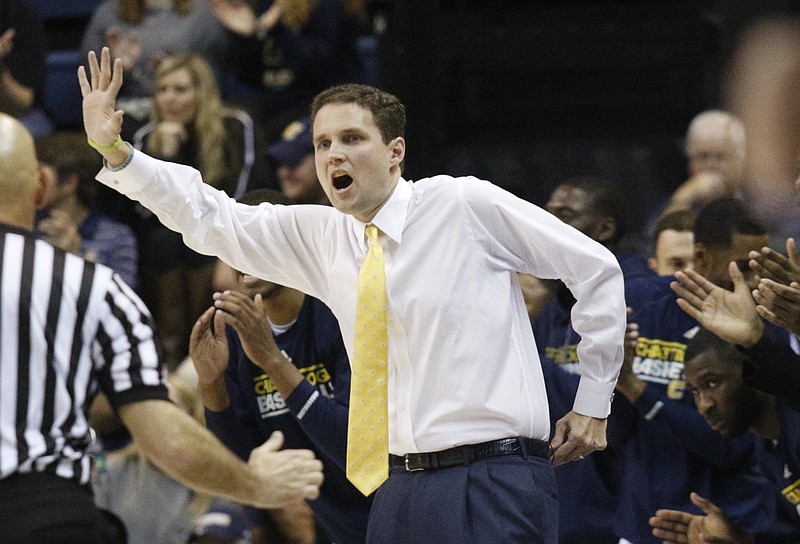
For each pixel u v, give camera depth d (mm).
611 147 27625
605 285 12266
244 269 13070
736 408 14695
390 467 12562
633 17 27938
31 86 24953
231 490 11078
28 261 10617
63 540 10273
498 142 27984
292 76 26172
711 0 26672
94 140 12070
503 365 12156
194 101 22547
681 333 16234
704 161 22719
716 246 15742
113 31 25609
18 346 10398
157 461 10828
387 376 12266
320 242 12805
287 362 14398
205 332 14750
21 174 11023
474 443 12055
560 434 12617
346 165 12094
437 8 27641
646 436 15906
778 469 14844
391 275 12211
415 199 12383
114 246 21469
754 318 13648
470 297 12148
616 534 16000
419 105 27500
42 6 30266
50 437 10461
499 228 12312
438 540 11945
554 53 27797
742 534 15016
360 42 28797
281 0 26047
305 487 11453
